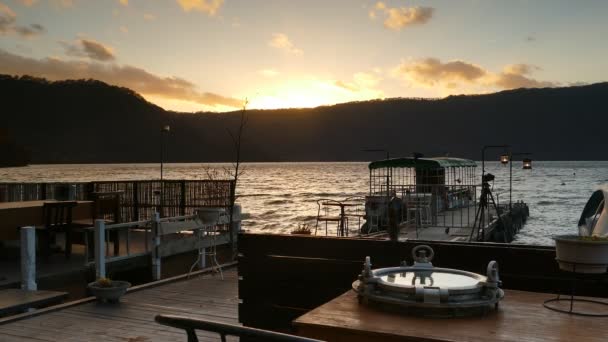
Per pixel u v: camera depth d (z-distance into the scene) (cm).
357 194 6281
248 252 436
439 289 262
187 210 1370
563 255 278
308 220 3416
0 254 1092
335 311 278
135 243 1190
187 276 923
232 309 700
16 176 11056
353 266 402
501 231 2280
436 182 2200
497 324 253
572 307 276
